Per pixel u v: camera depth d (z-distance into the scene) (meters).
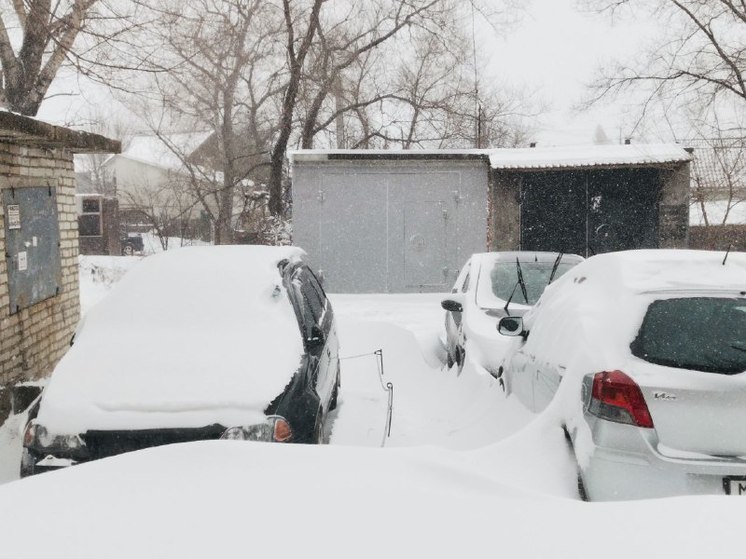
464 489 2.37
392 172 15.74
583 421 3.37
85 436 4.05
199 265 5.73
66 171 8.28
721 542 1.94
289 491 2.26
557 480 3.37
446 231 15.91
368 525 2.05
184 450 2.58
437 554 1.90
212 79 22.67
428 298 15.38
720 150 17.56
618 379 3.26
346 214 15.80
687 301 3.51
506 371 5.44
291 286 5.71
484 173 15.85
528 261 8.68
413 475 2.44
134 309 5.24
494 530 2.04
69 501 2.21
